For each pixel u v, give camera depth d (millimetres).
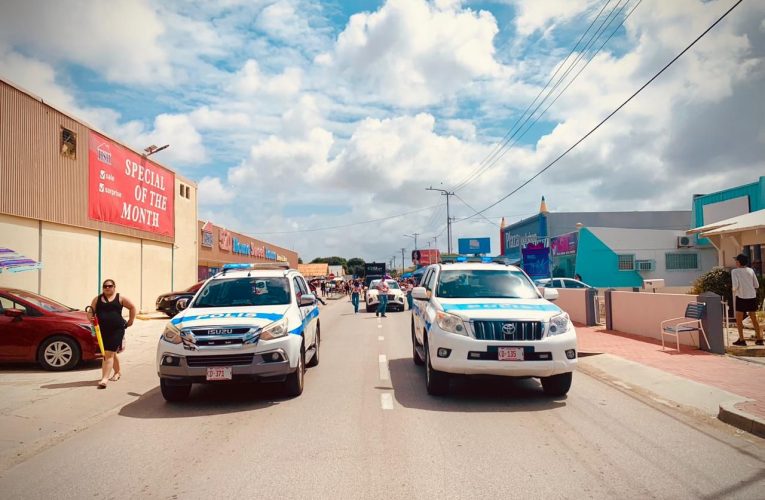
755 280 10945
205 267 34406
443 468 4844
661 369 9141
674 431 5984
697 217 27234
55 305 11133
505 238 52500
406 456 5176
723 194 25078
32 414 7156
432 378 7688
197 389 8688
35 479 4777
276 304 8578
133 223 22984
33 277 16500
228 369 7180
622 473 4703
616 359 10297
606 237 33312
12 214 15484
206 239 34500
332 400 7609
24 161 16000
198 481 4617
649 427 6148
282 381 7824
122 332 9102
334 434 5930
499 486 4426
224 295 8820
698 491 4297
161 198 26047
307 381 9047
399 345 13789
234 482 4574
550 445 5492
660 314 12820
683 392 7645
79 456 5406
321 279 51875
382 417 6648
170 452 5449
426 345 8172
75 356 10445
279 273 9375
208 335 7262
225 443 5699
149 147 24719
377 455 5215
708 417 6551
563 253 36531
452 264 9719
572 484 4457
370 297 27672
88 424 6707
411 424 6316
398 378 9258
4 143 15203
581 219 43562
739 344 11023
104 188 20531
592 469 4801
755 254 19797
